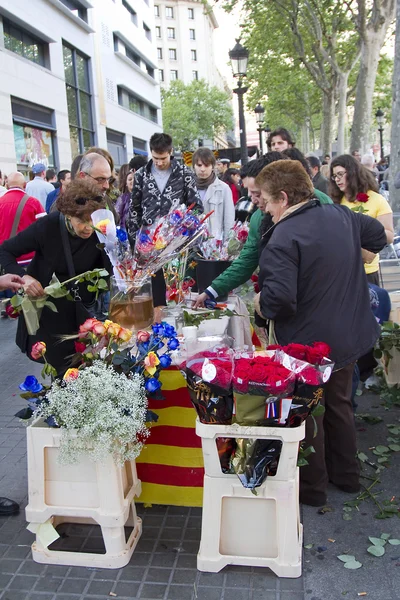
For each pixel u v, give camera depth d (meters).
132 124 32.53
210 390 2.37
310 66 26.20
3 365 5.82
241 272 3.59
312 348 2.48
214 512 2.54
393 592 2.43
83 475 2.61
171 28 86.50
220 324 3.42
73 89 23.05
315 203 2.84
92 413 2.42
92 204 2.94
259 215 3.50
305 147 49.66
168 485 3.09
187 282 4.09
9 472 3.58
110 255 3.02
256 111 18.27
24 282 2.97
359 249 2.92
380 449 3.65
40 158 18.91
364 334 2.90
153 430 3.02
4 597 2.48
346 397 3.11
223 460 2.54
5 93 16.16
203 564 2.58
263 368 2.31
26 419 2.65
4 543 2.87
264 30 26.84
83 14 24.02
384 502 3.09
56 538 2.69
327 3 22.88
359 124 18.50
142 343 2.72
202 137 68.75
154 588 2.50
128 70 32.00
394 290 5.31
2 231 7.12
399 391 4.37
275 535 2.56
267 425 2.38
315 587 2.48
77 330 3.28
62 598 2.46
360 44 18.91
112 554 2.64
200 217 4.26
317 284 2.76
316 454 3.02
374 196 4.29
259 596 2.44
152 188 5.20
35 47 19.02
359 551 2.71
